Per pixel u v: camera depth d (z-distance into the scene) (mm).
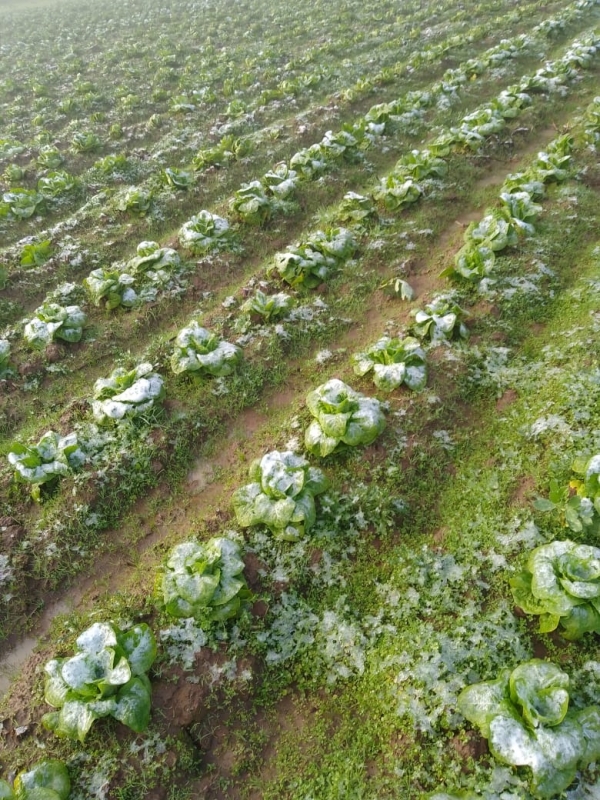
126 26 31359
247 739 5434
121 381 8523
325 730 5398
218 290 11273
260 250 12039
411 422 7758
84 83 22188
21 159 17000
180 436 8359
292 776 5180
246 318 9953
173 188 13875
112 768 5125
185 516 7602
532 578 5551
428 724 5051
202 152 14766
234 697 5617
